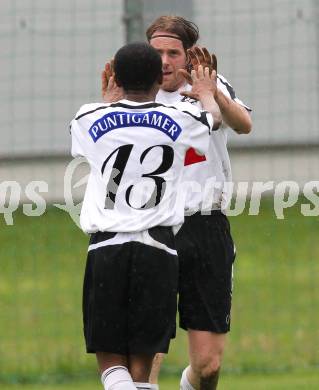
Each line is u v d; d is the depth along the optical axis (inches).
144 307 799.7
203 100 839.1
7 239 2042.3
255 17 2021.4
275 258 1987.0
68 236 2027.6
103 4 2087.8
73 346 1462.8
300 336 1519.4
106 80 863.7
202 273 919.0
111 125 804.0
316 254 1978.3
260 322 1605.6
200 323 919.0
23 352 1438.2
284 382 1243.2
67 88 2161.7
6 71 2260.1
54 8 2031.3
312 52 2032.5
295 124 2134.6
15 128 2246.6
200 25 2026.3
